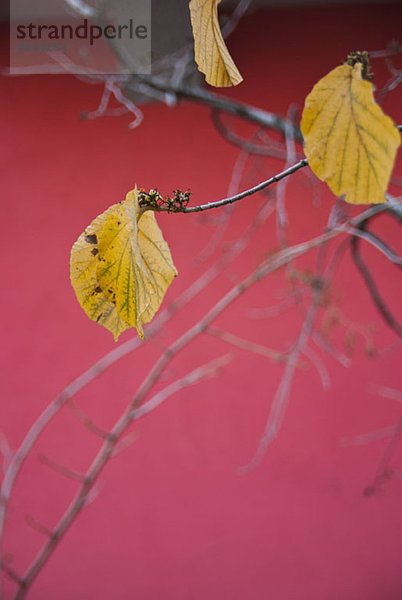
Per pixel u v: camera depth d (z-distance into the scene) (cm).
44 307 382
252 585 370
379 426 366
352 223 174
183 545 373
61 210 385
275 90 354
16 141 388
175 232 373
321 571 369
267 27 355
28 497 373
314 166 68
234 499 372
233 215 371
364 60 69
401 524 367
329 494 369
